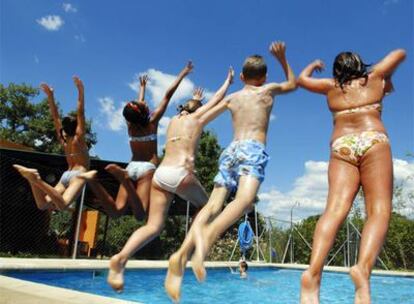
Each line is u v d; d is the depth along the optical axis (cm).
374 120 331
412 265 1619
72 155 490
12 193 1209
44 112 3438
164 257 1627
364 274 281
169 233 1734
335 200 320
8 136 3231
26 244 1255
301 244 1698
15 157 1116
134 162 448
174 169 404
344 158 329
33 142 3234
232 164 351
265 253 1667
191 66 481
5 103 3378
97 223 1677
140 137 457
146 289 806
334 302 855
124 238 1750
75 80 488
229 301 785
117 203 446
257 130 358
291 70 387
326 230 307
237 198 329
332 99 352
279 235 1698
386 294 1011
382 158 318
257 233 1652
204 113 417
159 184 408
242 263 1210
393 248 1644
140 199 429
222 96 421
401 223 1677
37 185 438
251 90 375
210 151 2061
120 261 381
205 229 320
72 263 866
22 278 726
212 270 1221
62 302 347
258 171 342
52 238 1350
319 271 294
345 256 1557
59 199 446
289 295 912
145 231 396
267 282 1128
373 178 315
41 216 1301
